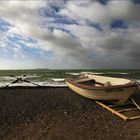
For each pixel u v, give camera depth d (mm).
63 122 6707
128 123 6582
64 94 11906
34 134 5656
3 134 5660
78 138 5383
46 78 29078
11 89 13750
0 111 7965
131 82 8703
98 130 5973
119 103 8852
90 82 12297
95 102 9609
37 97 10914
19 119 7031
